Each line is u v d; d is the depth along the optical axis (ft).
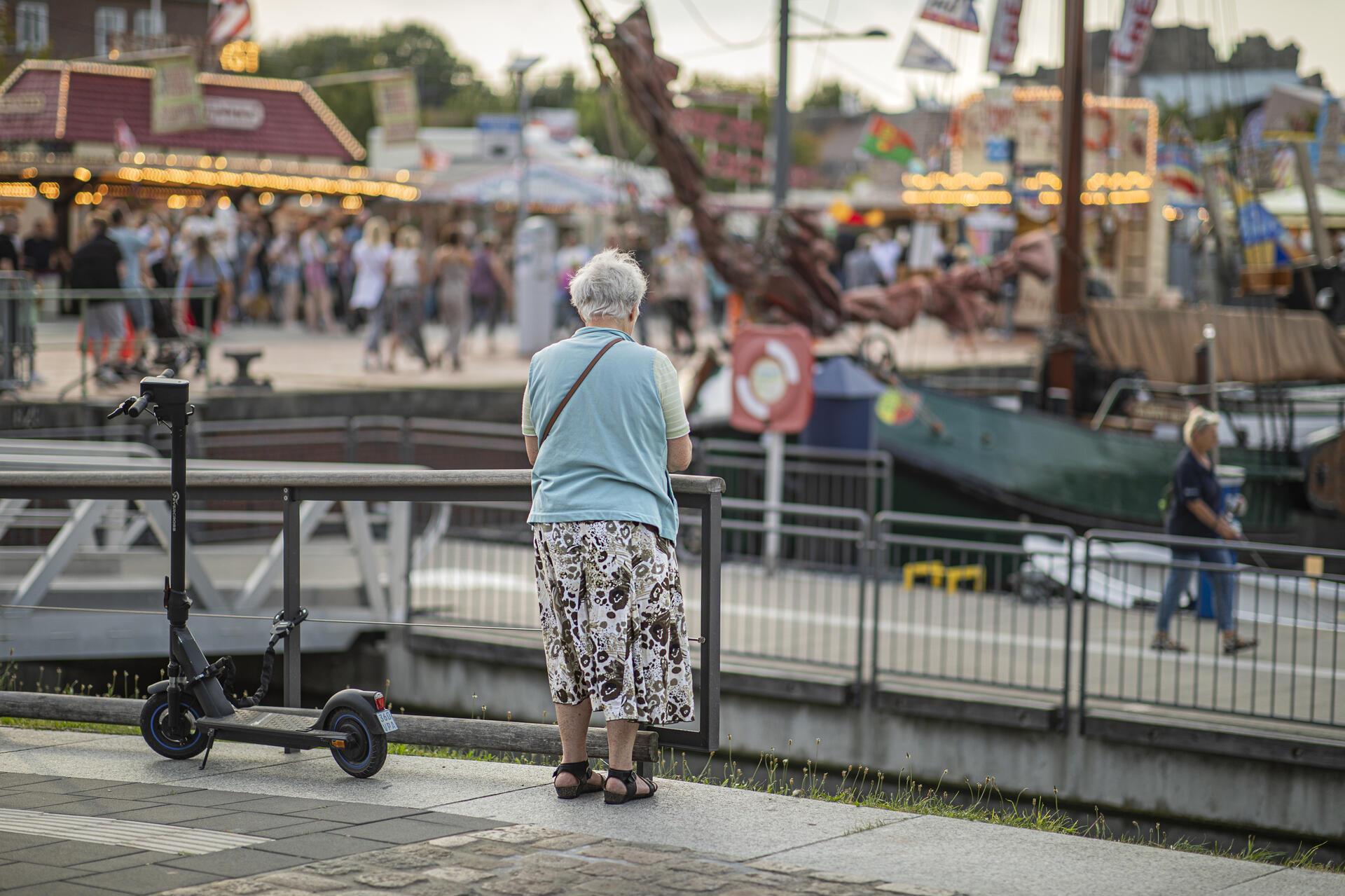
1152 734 43.62
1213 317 86.07
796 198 188.14
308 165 144.87
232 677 28.40
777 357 69.36
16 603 48.93
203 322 99.66
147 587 52.42
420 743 27.27
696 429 87.10
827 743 48.88
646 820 23.95
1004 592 80.18
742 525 53.67
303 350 113.39
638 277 24.80
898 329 84.74
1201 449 54.49
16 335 78.64
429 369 104.12
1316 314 88.17
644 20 75.41
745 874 20.97
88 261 82.94
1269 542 83.10
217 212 125.70
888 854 22.54
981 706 46.19
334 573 61.87
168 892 19.53
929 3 83.56
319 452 83.10
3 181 137.49
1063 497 82.99
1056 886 21.30
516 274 121.29
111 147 142.51
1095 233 125.70
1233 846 42.09
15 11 209.97
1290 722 43.16
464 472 26.30
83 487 29.53
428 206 163.32
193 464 53.98
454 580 64.69
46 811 23.98
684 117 77.25
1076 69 86.63
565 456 23.89
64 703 29.84
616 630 23.73
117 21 232.53
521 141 138.00
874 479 78.64
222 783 26.17
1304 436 89.71
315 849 21.74
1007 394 114.32
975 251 147.95
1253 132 93.61
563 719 25.17
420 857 21.38
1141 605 53.06
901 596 65.26
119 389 82.69
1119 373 88.58
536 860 21.42
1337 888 21.80
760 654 51.96
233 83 151.64
